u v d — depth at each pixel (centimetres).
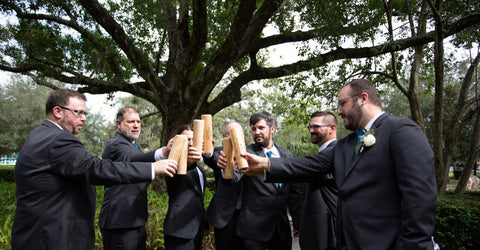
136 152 346
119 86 1068
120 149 344
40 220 215
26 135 3047
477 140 775
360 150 203
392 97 2448
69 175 224
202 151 274
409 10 772
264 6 862
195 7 785
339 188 212
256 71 1066
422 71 1004
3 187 984
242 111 2933
